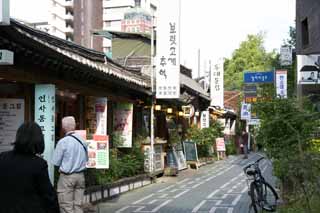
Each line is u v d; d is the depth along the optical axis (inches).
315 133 507.5
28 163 205.9
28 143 208.7
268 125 506.9
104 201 600.4
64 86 527.2
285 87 809.5
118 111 732.0
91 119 624.1
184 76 1336.1
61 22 3223.4
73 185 382.3
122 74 646.5
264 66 2861.7
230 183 816.9
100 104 624.4
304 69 634.2
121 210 535.5
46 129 458.6
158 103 907.4
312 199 392.8
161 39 851.4
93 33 1232.2
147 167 815.1
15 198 202.2
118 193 655.8
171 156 993.5
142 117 868.6
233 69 3048.7
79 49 547.5
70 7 3221.0
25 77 439.2
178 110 1103.6
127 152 762.2
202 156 1284.4
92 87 604.7
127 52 1128.2
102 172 613.3
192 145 1136.2
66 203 380.2
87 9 2386.8
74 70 491.5
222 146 1483.8
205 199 623.5
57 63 443.8
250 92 994.1
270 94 547.8
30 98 476.7
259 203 501.0
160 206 564.4
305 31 813.9
